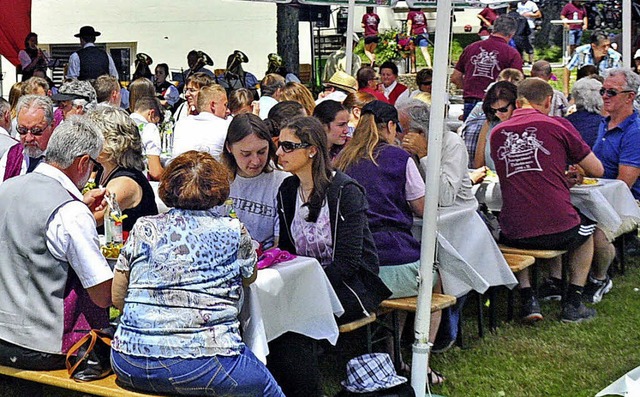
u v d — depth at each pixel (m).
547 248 5.31
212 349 3.11
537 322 5.36
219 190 3.22
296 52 15.36
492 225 5.57
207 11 18.91
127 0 19.09
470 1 11.79
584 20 17.64
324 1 10.46
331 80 7.72
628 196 5.84
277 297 3.54
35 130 4.46
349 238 3.86
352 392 3.79
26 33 14.38
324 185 3.88
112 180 4.03
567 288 5.56
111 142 4.05
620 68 6.08
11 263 3.41
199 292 3.13
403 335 4.86
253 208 4.32
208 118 6.10
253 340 3.34
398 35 17.38
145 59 14.31
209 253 3.16
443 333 4.79
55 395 4.21
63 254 3.35
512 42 15.12
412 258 4.34
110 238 3.78
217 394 3.14
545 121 5.29
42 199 3.36
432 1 10.30
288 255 3.74
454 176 4.72
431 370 4.42
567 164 5.41
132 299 3.17
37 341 3.39
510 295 5.38
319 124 3.87
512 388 4.33
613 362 4.64
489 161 6.12
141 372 3.15
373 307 4.00
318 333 3.73
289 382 3.72
